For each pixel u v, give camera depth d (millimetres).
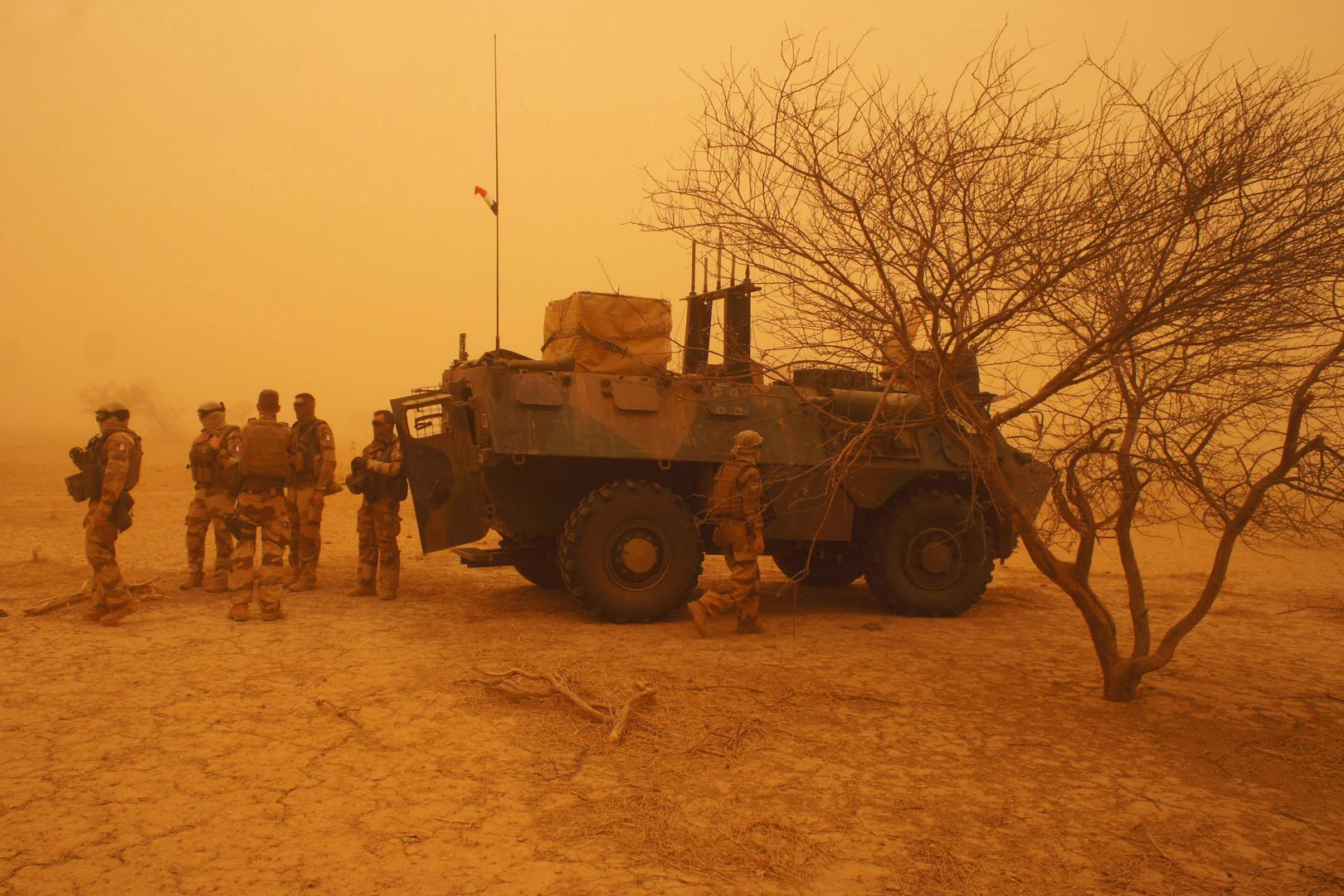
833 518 7609
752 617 6922
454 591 8781
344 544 12461
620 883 3037
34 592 8023
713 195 4668
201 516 8320
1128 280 4562
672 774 4008
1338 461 4305
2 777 3799
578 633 6805
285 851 3207
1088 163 4379
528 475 7402
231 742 4281
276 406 7176
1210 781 4066
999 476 5172
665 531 7215
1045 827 3545
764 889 3020
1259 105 4152
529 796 3738
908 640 6836
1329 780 4094
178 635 6461
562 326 7867
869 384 7879
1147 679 5781
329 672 5520
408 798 3689
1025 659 6289
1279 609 8633
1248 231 4191
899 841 3395
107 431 6848
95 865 3066
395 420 7848
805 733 4578
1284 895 3057
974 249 4426
